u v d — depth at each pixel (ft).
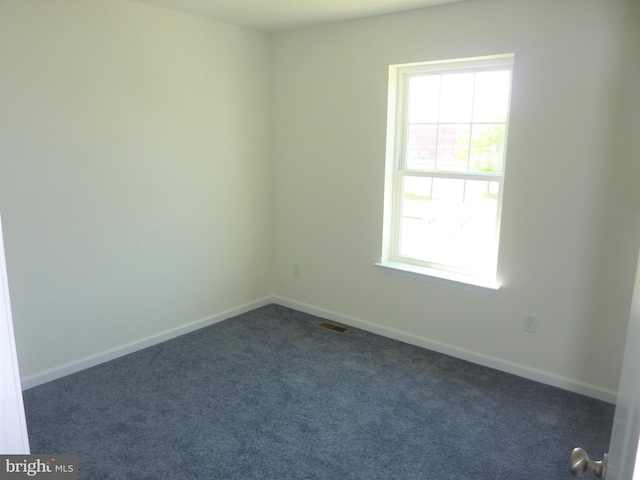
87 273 10.31
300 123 13.17
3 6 8.50
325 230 13.23
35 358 9.72
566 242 9.44
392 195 12.13
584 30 8.72
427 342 11.70
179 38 11.23
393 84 11.48
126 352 11.23
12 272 9.18
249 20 11.84
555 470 7.38
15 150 8.95
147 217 11.23
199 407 9.02
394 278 12.06
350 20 11.68
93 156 10.07
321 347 11.75
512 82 9.61
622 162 8.68
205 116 12.09
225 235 13.15
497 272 10.36
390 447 7.91
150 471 7.27
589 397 9.52
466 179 10.87
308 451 7.79
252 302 14.32
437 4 10.21
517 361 10.39
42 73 9.11
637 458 1.85
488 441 8.09
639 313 2.39
